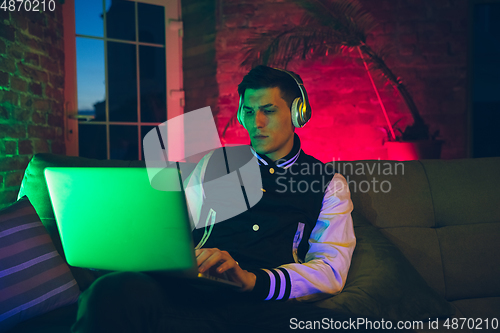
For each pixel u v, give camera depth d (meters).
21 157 2.32
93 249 0.80
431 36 3.50
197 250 0.87
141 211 0.74
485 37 3.65
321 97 3.44
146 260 0.77
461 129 3.55
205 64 3.44
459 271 1.34
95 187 0.76
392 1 3.48
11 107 2.23
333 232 1.11
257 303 0.90
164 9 3.47
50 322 1.15
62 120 2.88
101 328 0.73
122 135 3.30
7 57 2.20
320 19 3.34
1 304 1.10
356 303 0.99
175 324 0.80
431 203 1.43
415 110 3.36
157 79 3.47
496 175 1.50
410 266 1.21
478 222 1.42
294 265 0.99
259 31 3.39
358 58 3.47
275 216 1.11
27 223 1.29
